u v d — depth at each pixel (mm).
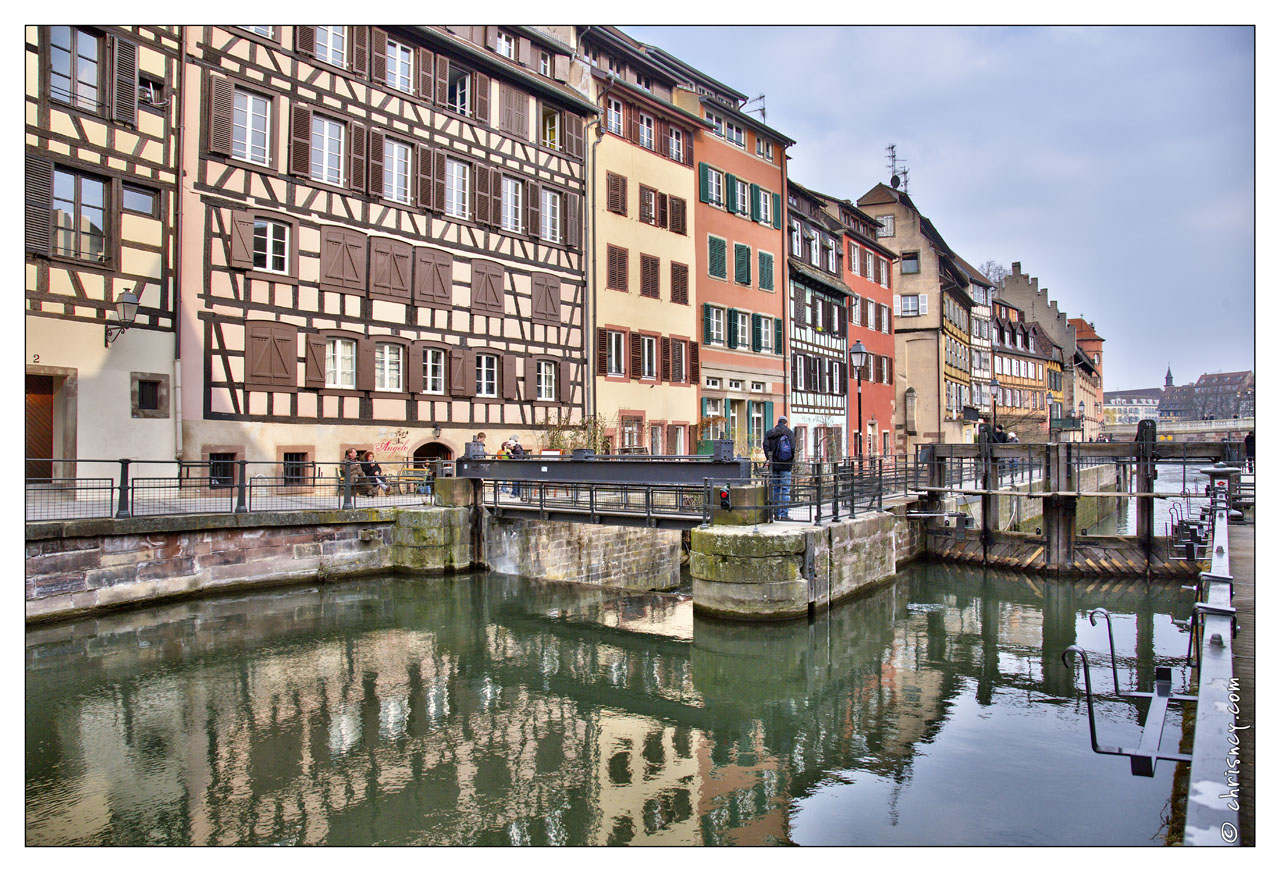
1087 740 8148
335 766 7273
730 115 29984
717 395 28906
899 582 17281
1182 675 10547
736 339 29938
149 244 15039
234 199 16312
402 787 6875
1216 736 3498
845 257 38000
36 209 13539
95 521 11203
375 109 18875
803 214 34312
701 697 9562
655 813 6465
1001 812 6477
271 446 16734
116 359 14516
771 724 8672
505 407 21625
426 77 19984
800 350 33656
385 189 19219
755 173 31391
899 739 8211
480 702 9156
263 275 16719
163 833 5949
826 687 10008
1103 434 70312
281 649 10727
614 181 25234
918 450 21047
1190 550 9102
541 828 6156
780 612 12133
